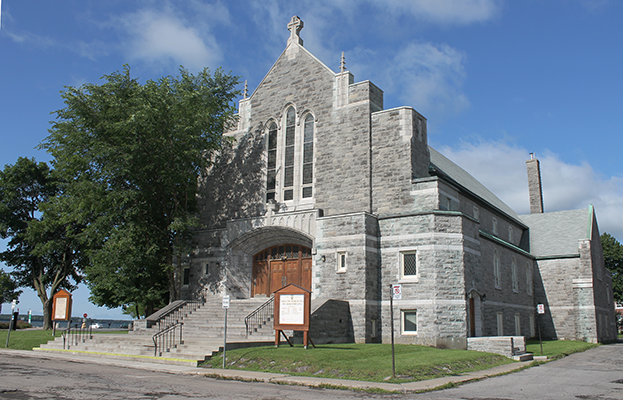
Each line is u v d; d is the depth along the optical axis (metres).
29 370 16.91
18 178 44.09
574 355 27.36
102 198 30.48
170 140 31.36
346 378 16.34
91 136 31.88
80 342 25.81
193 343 22.52
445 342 25.83
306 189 32.31
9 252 45.12
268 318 27.22
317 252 29.30
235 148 35.78
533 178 56.81
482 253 31.02
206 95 33.31
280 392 13.66
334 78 32.47
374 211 29.64
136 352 22.97
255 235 32.62
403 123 29.80
